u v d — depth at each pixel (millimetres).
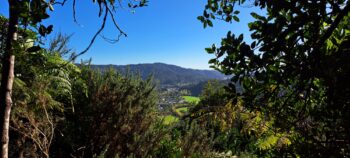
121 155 4461
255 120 2588
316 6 1385
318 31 1469
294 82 1690
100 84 4629
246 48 1460
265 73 1484
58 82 3672
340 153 1512
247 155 5781
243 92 1732
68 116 4484
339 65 1334
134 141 4414
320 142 1581
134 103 4637
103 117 4469
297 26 1422
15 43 1145
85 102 4551
